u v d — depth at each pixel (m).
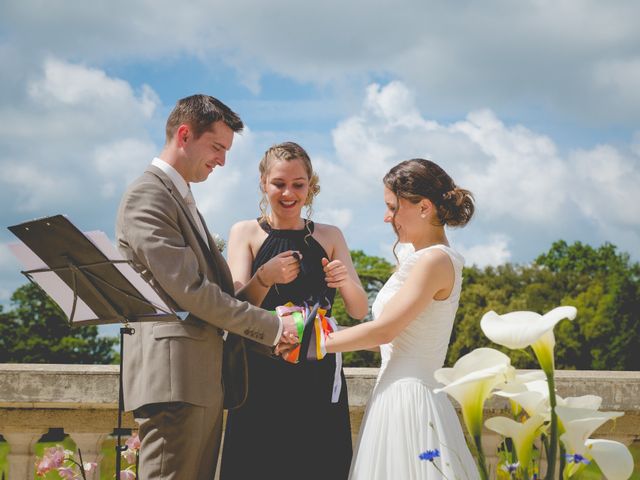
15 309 57.62
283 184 4.15
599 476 2.98
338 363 4.07
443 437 3.39
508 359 2.23
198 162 3.78
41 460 4.48
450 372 2.24
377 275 46.00
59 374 4.41
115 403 4.40
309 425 3.98
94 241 3.35
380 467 3.43
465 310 50.59
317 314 3.70
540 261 67.38
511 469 2.43
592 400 2.29
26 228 3.37
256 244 4.27
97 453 4.54
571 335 50.19
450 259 3.49
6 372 4.40
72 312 3.56
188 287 3.50
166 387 3.54
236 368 3.82
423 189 3.59
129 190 3.67
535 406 2.17
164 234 3.54
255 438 3.97
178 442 3.55
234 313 3.55
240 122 3.92
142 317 3.47
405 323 3.42
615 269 57.75
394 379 3.50
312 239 4.26
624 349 49.59
